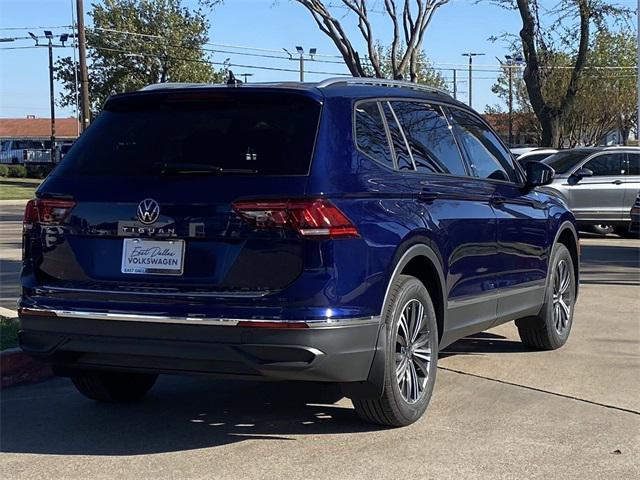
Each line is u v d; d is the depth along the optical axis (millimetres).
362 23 18219
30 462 4789
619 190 17234
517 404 5816
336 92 5074
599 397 5980
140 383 6047
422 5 17859
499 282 6383
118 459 4828
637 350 7453
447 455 4812
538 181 6816
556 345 7461
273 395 6160
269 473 4562
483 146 6625
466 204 5930
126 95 5211
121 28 46594
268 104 4926
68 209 4898
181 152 4859
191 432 5320
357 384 4918
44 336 4855
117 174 4906
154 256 4664
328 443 5047
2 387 6453
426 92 6117
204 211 4559
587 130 49656
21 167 55000
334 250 4488
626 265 13281
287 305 4398
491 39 24797
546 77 24844
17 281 11742
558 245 7523
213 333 4438
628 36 43562
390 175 5129
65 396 6223
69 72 47531
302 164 4598
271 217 4453
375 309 4746
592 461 4727
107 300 4684
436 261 5422
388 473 4543
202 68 47938
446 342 5723
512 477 4484
